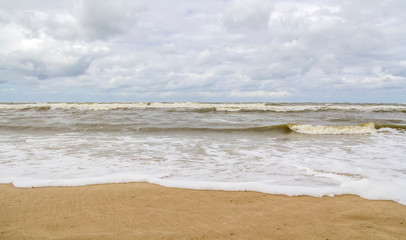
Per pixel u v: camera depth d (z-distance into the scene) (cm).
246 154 695
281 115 2047
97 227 288
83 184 432
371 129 1192
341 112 2403
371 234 275
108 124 1289
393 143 888
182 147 793
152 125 1295
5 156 641
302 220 308
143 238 264
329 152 729
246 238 265
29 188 411
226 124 1397
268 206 348
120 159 621
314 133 1132
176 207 344
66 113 2023
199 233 275
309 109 2623
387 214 324
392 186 425
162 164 576
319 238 267
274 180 459
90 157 639
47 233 274
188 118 1717
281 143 884
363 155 686
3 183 433
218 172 512
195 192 398
